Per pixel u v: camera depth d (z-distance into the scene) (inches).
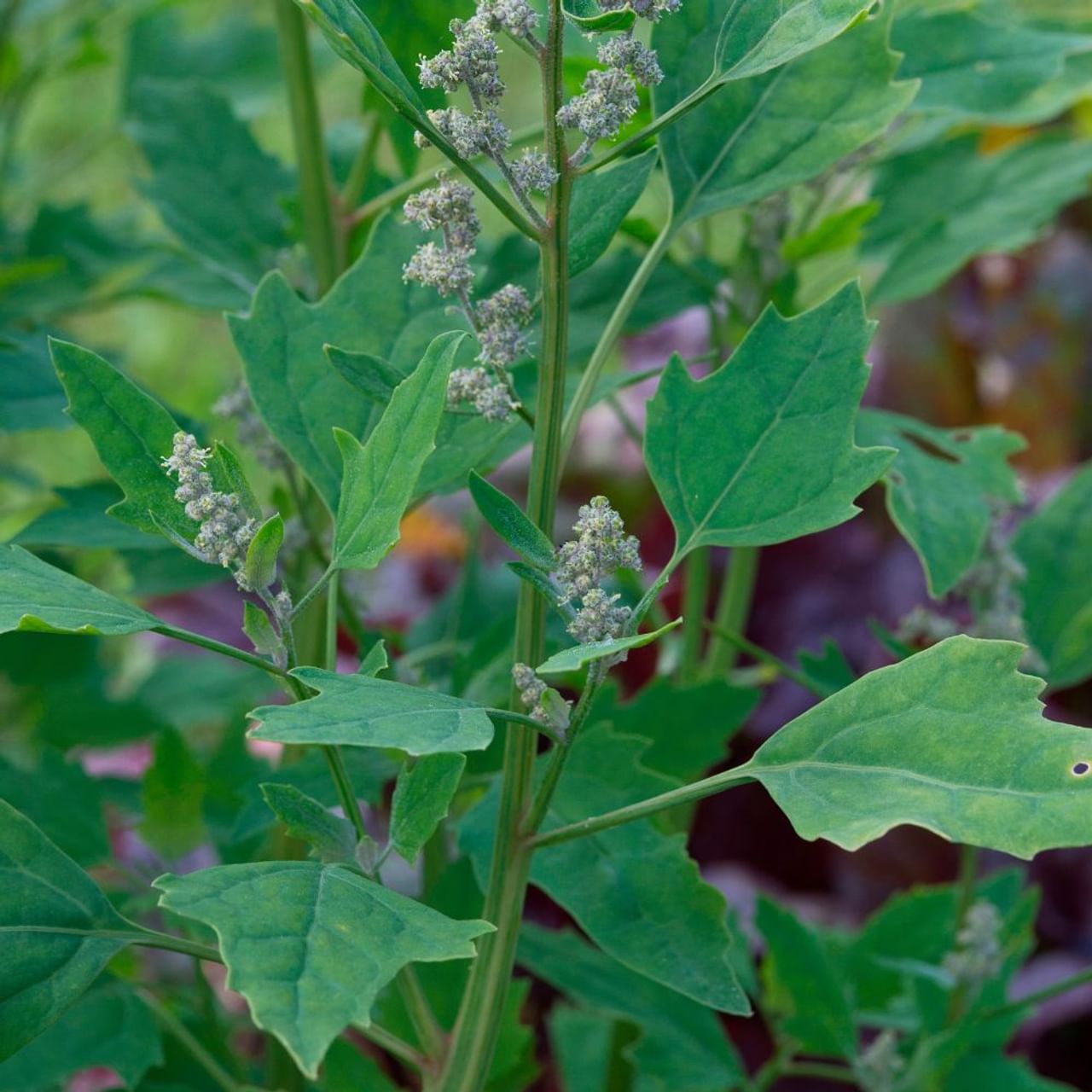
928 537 35.4
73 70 53.2
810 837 29.8
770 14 31.3
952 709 30.3
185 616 68.2
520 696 32.0
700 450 32.2
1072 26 40.2
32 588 30.9
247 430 37.6
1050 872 60.9
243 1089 36.7
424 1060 32.9
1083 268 73.0
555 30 30.9
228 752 40.3
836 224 37.6
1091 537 39.7
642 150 35.1
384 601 68.9
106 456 31.7
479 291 36.4
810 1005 38.8
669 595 67.2
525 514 31.7
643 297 37.7
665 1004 39.2
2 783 38.1
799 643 69.0
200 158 41.5
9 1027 30.8
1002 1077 38.9
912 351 73.2
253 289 40.4
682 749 37.9
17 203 55.6
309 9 30.1
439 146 31.1
